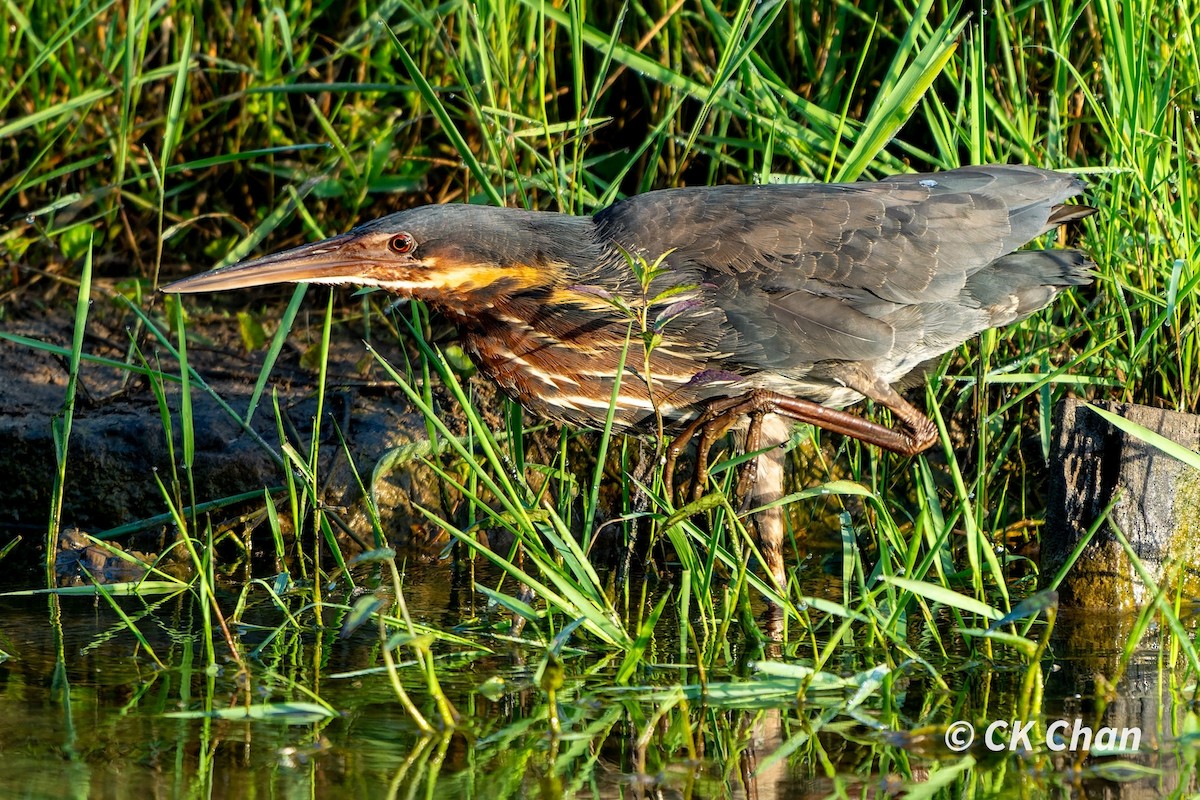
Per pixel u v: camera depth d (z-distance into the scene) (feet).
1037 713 26.45
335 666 30.35
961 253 35.09
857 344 34.73
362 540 39.68
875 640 31.50
